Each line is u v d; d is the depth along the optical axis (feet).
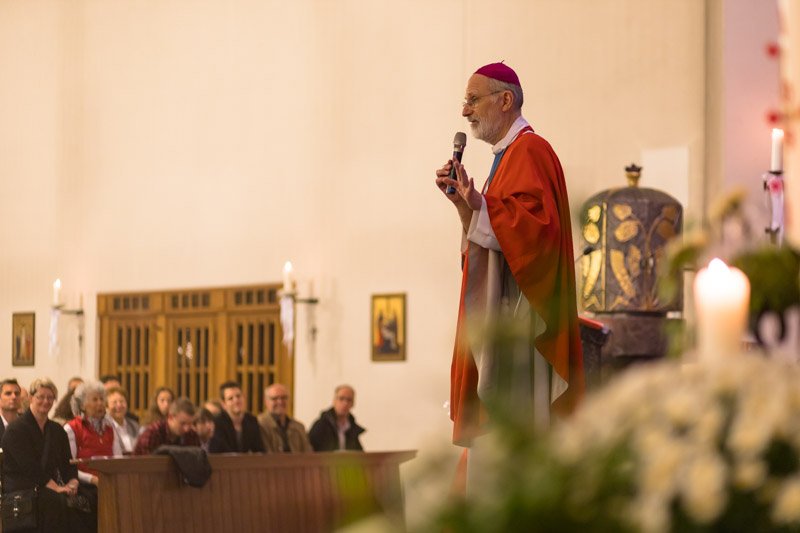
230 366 86.38
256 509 50.29
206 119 88.79
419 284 75.92
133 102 93.50
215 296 87.35
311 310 81.46
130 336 92.79
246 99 86.53
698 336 10.02
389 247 77.66
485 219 25.53
